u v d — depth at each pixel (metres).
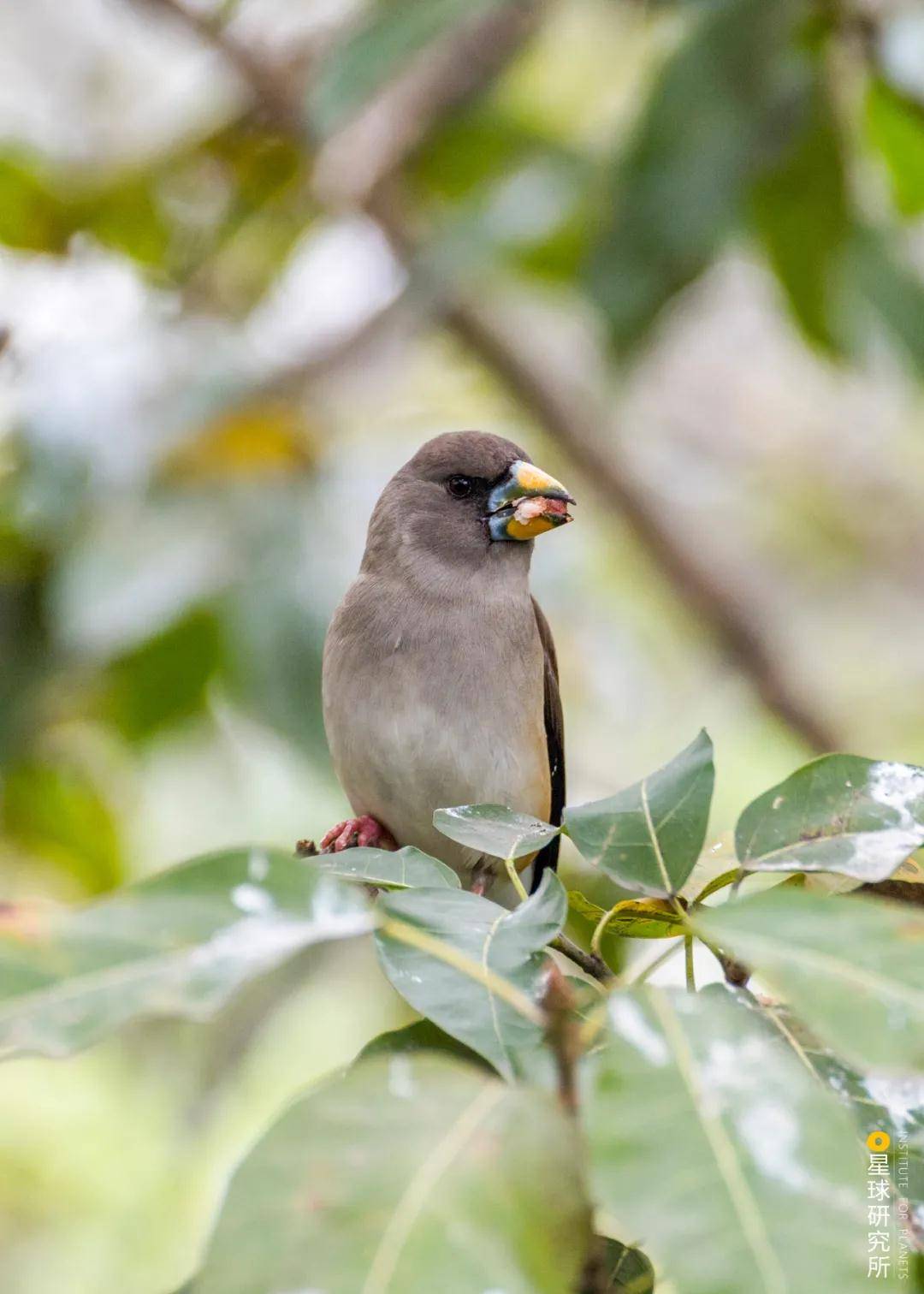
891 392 16.00
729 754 13.96
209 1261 2.83
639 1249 3.82
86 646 8.94
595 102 12.12
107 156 11.45
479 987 3.38
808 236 8.61
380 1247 2.82
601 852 3.85
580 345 13.25
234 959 3.15
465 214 9.87
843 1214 2.76
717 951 4.11
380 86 7.73
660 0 8.03
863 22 7.94
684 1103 2.90
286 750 8.90
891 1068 2.85
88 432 8.74
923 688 15.33
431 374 12.94
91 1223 12.32
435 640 7.68
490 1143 3.00
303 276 11.53
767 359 16.72
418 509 7.91
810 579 16.22
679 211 7.66
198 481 9.30
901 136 8.49
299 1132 3.01
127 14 11.38
